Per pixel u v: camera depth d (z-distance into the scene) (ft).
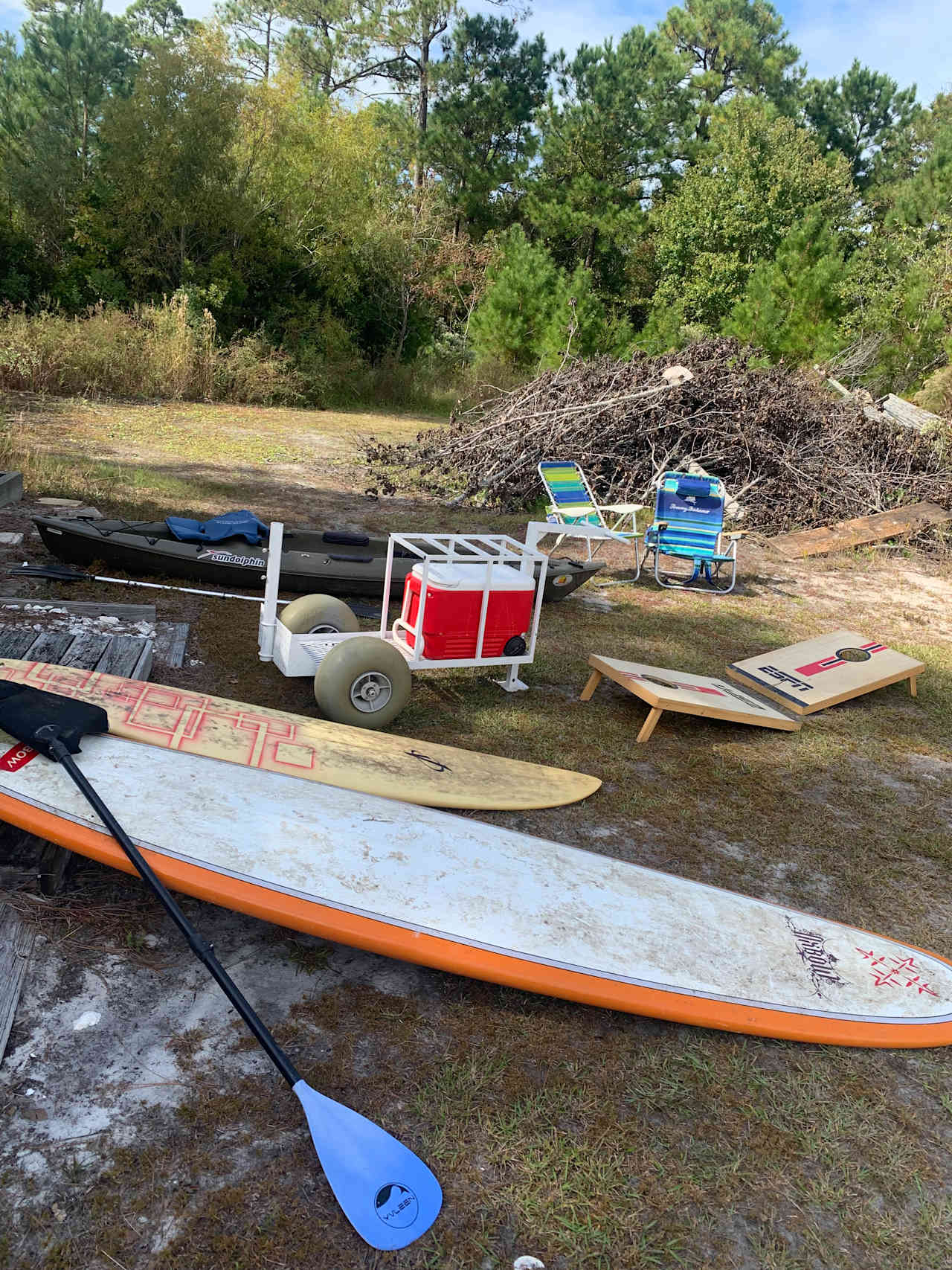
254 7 118.83
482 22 109.09
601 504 36.47
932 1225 7.51
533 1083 8.52
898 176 128.67
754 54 127.65
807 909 11.76
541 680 18.84
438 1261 6.81
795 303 71.67
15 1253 6.52
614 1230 7.17
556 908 10.05
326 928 9.04
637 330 106.32
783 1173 7.86
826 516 36.52
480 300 88.99
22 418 43.14
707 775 15.39
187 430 46.55
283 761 12.06
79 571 21.20
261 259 71.41
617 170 108.58
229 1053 8.47
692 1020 9.01
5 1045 8.13
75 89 81.41
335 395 68.59
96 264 65.87
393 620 21.26
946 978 10.30
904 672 19.85
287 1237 6.86
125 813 9.86
